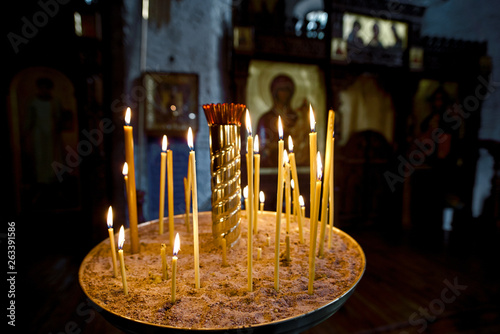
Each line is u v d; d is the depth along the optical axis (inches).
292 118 186.5
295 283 25.9
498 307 99.0
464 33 205.0
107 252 34.5
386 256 149.4
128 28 149.3
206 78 163.0
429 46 197.3
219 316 21.0
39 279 113.0
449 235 188.5
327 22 181.9
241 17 168.2
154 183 165.5
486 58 203.2
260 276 27.6
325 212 30.8
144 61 153.9
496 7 196.5
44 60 141.0
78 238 151.9
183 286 26.0
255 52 169.8
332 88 184.1
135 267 30.4
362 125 200.8
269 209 185.5
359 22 184.4
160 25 154.4
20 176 144.6
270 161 185.2
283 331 20.0
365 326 87.6
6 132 141.3
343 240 37.1
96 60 145.0
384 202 211.5
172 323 20.3
